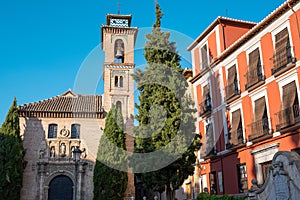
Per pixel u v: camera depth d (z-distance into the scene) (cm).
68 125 3191
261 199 1092
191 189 2464
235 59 2102
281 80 1753
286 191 979
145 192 2566
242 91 2033
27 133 3112
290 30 1709
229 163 2061
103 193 2659
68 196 3009
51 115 3192
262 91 1881
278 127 1705
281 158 1025
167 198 1523
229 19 2255
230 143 2053
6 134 2869
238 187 1961
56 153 3088
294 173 961
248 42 1997
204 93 2272
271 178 1055
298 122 1567
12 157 2805
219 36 2234
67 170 3058
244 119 1992
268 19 1816
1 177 2716
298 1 1653
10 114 2955
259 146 1845
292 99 1672
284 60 1720
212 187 2186
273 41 1822
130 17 3453
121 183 2677
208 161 2252
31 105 3269
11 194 2720
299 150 1589
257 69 1920
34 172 3017
